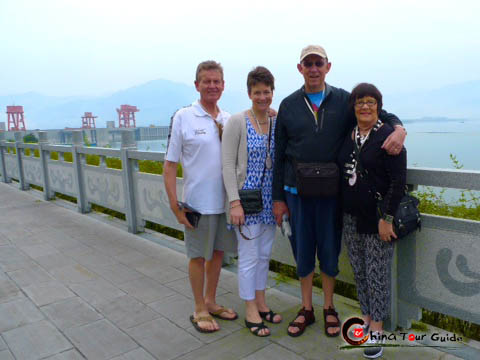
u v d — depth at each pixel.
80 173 6.34
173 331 2.59
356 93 2.07
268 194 2.48
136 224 5.11
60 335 2.56
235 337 2.49
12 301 3.11
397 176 1.97
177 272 3.72
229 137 2.39
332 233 2.38
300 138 2.26
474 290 2.11
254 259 2.51
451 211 3.04
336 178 2.18
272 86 2.36
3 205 7.15
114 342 2.46
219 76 2.45
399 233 2.05
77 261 4.07
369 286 2.26
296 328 2.49
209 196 2.50
